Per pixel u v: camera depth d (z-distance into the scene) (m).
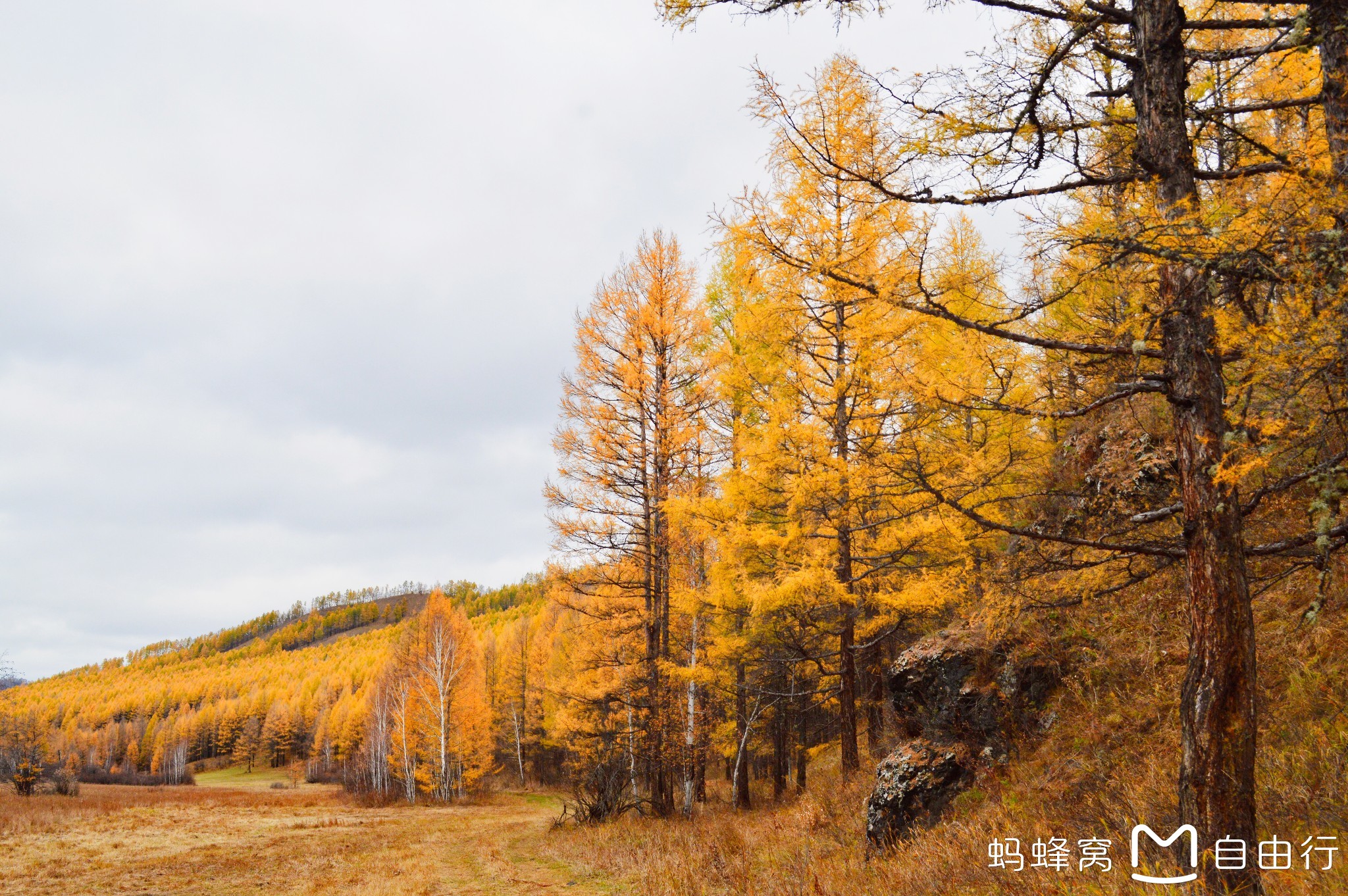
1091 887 4.53
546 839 15.79
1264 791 4.94
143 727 118.50
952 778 8.02
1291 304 3.49
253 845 17.02
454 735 39.50
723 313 16.61
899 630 13.03
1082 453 9.24
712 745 18.31
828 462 10.23
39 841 16.88
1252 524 5.61
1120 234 3.68
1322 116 5.16
